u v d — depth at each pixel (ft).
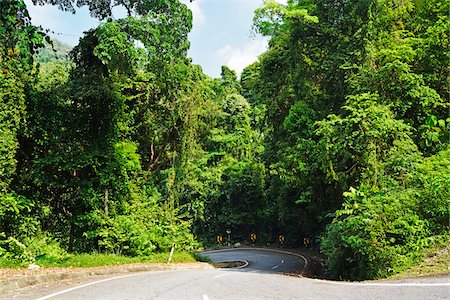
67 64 76.28
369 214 41.19
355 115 52.54
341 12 68.64
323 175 67.00
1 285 31.65
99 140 68.23
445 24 56.13
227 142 179.01
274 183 100.78
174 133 84.84
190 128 83.41
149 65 73.15
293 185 75.66
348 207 47.01
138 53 62.28
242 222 171.42
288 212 101.86
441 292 22.04
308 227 124.57
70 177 65.51
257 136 181.88
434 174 43.14
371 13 61.46
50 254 52.75
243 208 173.58
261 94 88.33
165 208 83.71
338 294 24.76
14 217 54.85
